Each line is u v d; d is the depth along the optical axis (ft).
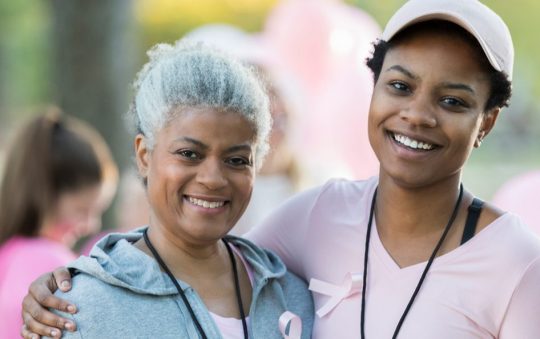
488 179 35.70
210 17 38.58
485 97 7.18
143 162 7.32
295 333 7.40
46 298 6.84
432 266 7.37
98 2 17.43
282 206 8.59
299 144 13.73
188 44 7.44
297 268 8.38
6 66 51.06
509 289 7.08
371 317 7.50
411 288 7.40
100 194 11.12
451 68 7.00
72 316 6.77
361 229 7.86
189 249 7.33
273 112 13.25
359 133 15.88
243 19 38.27
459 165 7.26
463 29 7.02
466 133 7.11
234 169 7.09
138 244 7.43
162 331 6.86
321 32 16.11
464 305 7.17
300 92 13.99
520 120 43.83
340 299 7.69
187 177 6.97
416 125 7.04
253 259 7.78
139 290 6.89
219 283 7.47
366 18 17.61
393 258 7.61
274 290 7.70
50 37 18.13
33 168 10.52
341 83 15.99
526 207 12.87
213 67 7.03
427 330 7.19
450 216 7.52
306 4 16.29
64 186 10.65
